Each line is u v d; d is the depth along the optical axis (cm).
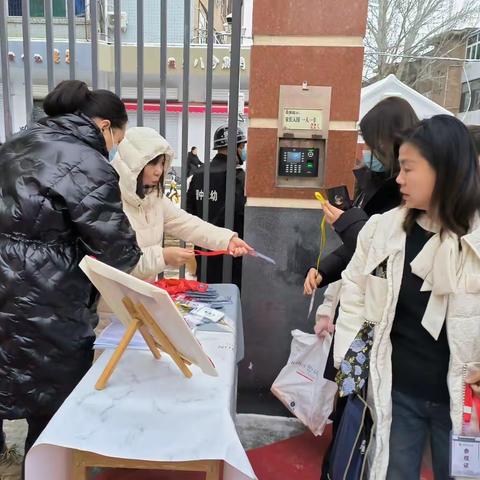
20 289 173
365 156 219
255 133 257
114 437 136
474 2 1733
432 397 153
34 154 175
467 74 1938
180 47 1049
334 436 201
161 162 222
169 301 136
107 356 172
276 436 268
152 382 155
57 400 183
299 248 267
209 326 195
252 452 254
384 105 195
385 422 152
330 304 238
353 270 167
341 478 161
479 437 143
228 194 275
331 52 248
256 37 251
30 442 203
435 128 139
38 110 281
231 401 154
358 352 159
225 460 131
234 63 261
